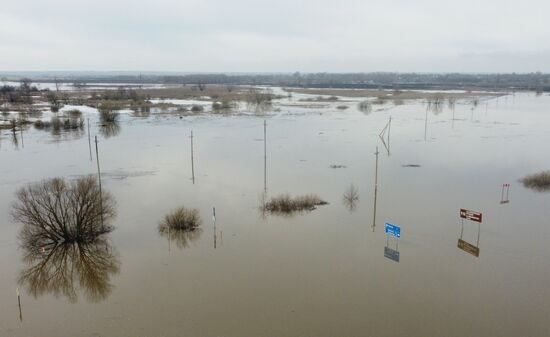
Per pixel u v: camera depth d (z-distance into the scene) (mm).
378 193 40812
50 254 27953
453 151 61844
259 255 27547
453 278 24438
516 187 42844
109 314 21312
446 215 34625
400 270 25453
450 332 19688
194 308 21641
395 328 19969
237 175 47875
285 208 35938
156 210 35906
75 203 30234
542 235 30453
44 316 21312
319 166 52531
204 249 28500
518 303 21969
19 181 45219
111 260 27031
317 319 20641
